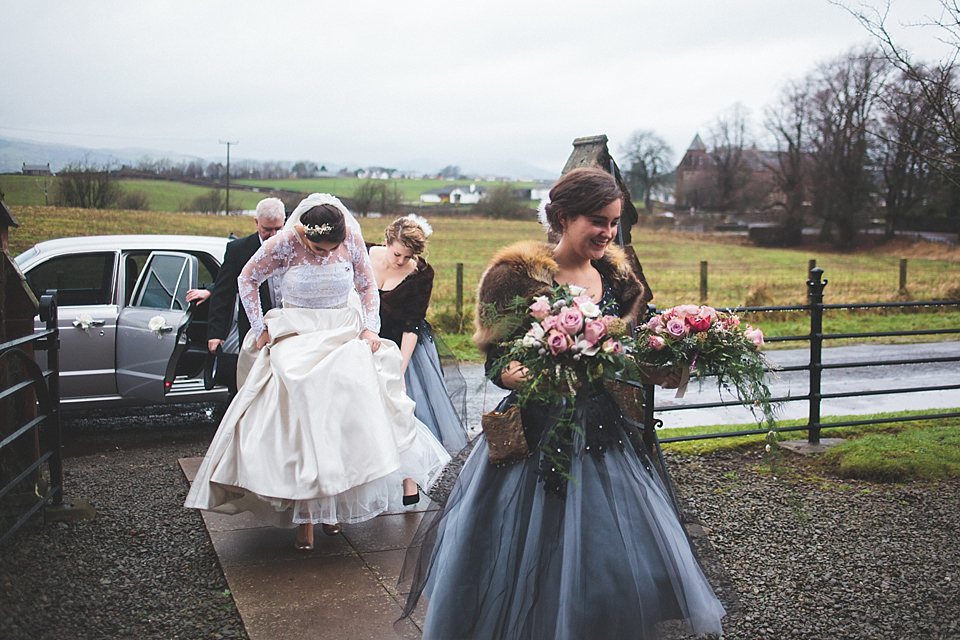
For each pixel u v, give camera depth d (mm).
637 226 61812
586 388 2738
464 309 15227
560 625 2494
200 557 3955
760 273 33812
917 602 3512
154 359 6766
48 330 4234
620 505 2658
